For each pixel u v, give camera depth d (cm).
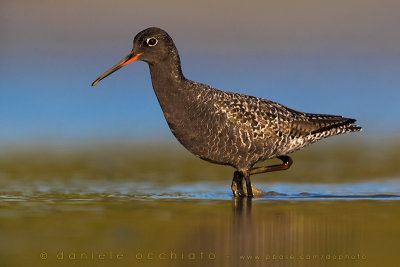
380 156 2231
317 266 1023
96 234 1162
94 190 1633
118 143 2552
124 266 1006
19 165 2053
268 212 1354
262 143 1562
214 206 1424
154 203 1455
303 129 1603
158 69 1551
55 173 1906
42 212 1334
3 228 1196
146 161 2169
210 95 1533
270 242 1130
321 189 1680
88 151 2369
